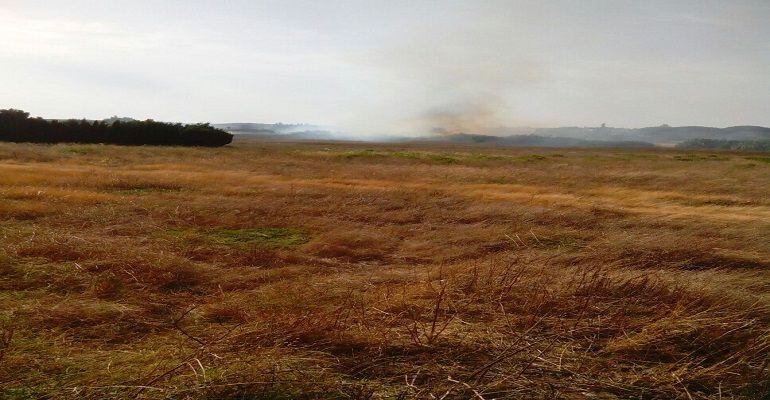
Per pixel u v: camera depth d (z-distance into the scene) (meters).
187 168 20.22
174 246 6.73
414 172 21.03
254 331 3.59
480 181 18.83
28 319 3.82
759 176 21.23
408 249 7.39
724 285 5.08
